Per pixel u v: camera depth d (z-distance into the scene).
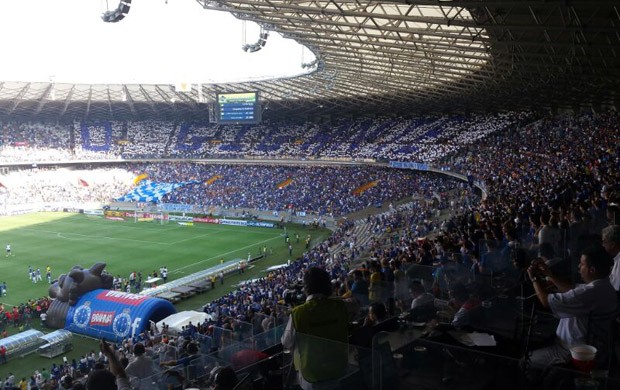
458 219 28.94
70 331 35.03
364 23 38.94
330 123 101.00
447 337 6.91
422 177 77.12
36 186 92.00
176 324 30.95
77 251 58.53
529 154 54.62
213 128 110.19
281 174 90.12
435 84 60.44
